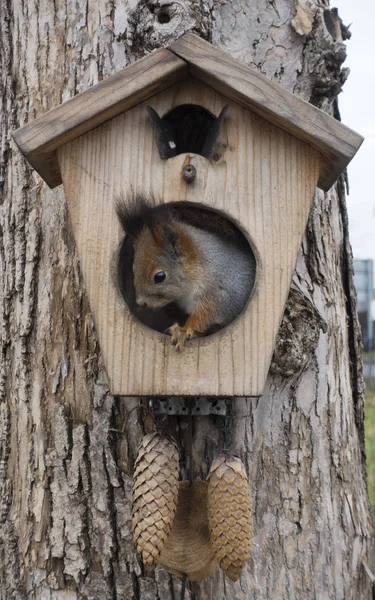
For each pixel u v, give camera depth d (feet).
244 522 4.18
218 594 4.54
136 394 4.26
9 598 4.62
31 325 4.67
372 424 9.11
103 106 4.23
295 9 4.65
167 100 4.33
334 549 4.64
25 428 4.66
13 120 4.74
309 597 4.59
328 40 4.63
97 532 4.56
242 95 4.23
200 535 4.32
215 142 4.29
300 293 4.54
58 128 4.24
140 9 4.54
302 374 4.64
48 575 4.59
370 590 4.68
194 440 4.55
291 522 4.60
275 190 4.30
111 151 4.32
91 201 4.31
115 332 4.27
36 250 4.67
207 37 4.55
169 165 4.30
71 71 4.66
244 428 4.58
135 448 4.56
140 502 4.21
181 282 4.45
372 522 4.82
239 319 4.27
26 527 4.63
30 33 4.72
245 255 4.54
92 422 4.58
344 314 4.82
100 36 4.63
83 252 4.30
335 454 4.68
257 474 4.58
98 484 4.57
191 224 4.61
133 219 4.29
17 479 4.68
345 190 4.89
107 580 4.55
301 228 4.30
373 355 11.78
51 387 4.62
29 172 4.71
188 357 4.25
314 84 4.66
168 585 4.53
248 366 4.25
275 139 4.31
